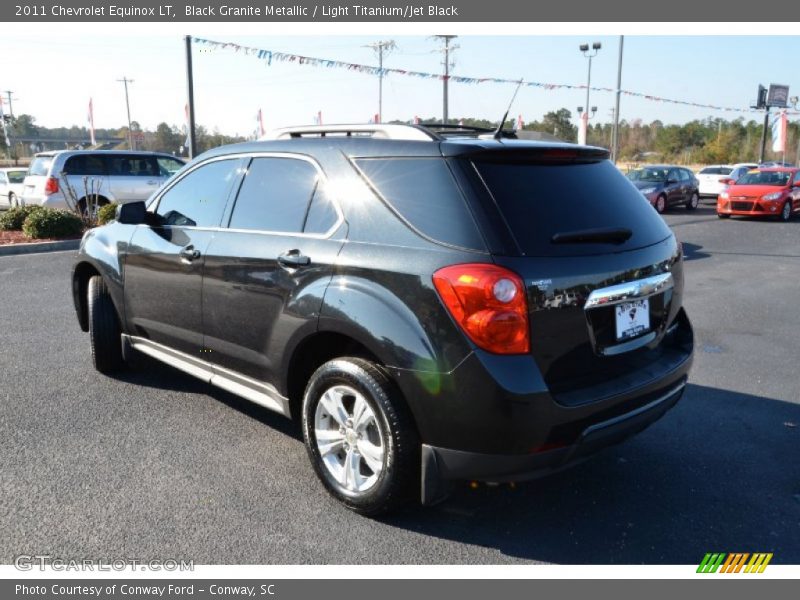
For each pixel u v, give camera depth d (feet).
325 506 11.20
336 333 10.71
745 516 11.10
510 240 9.31
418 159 10.28
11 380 16.92
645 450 13.55
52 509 10.90
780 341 21.84
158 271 14.48
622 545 10.28
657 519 11.01
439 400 9.45
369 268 10.18
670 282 11.38
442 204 9.78
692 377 18.15
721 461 13.07
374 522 10.78
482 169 9.86
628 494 11.79
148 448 13.19
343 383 10.65
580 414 9.46
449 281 9.27
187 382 16.98
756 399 16.46
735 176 92.02
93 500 11.21
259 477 12.12
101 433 13.85
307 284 11.01
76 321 23.12
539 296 9.22
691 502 11.55
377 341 9.89
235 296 12.49
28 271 33.47
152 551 9.91
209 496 11.43
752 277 33.60
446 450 9.66
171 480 11.94
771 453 13.43
